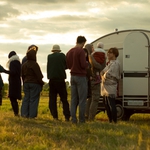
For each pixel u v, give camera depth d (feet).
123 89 52.49
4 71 45.88
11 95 46.37
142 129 39.70
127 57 52.29
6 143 30.12
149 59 51.65
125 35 54.39
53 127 37.06
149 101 51.65
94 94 46.32
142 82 51.93
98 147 30.55
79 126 38.91
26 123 39.29
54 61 44.52
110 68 44.29
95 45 56.80
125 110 53.11
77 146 30.45
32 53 45.39
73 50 41.86
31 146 29.17
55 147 29.81
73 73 41.57
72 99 42.22
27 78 45.29
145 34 51.93
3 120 38.50
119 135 35.55
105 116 58.59
